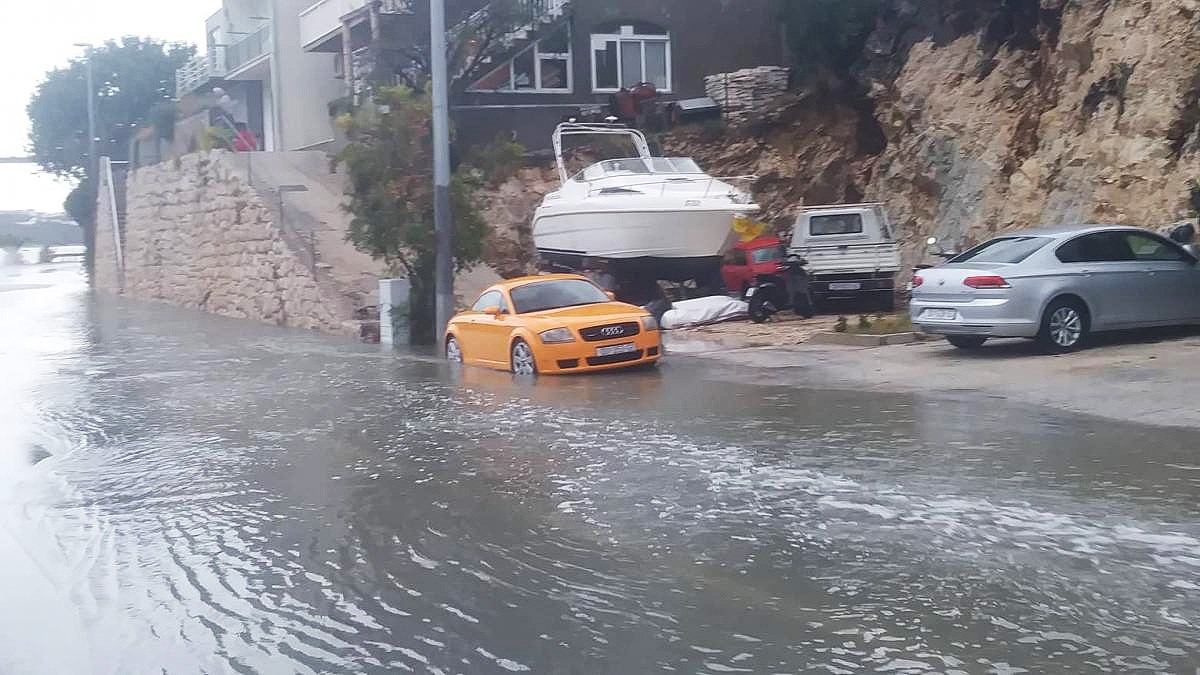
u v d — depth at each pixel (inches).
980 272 587.2
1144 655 203.5
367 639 234.7
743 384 562.6
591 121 1216.8
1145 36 798.5
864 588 246.5
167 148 1835.6
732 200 916.6
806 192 1169.4
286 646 233.3
